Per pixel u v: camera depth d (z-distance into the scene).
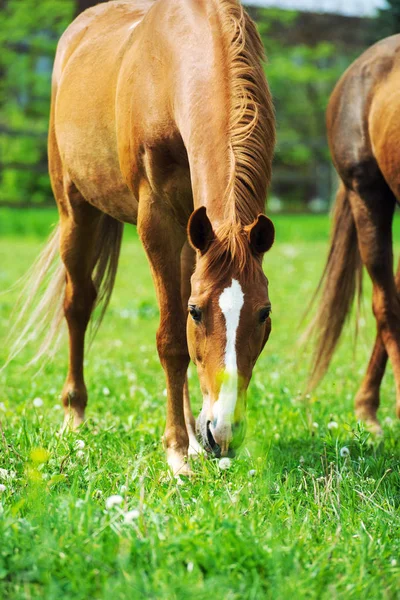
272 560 4.02
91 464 5.73
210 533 4.20
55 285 7.98
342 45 43.41
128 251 23.94
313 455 6.57
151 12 6.58
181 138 6.00
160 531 4.38
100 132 6.95
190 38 5.94
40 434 6.46
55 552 4.04
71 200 7.65
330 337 8.39
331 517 4.96
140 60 6.35
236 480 5.46
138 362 10.62
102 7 8.04
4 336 12.51
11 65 40.12
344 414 8.00
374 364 8.26
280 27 43.16
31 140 39.69
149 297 16.34
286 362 10.87
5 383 9.46
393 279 8.05
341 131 8.05
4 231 27.39
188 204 6.27
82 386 7.75
